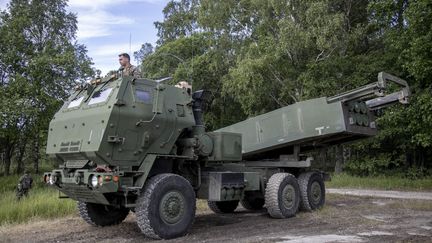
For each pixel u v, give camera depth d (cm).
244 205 1250
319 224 945
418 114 1828
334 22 2347
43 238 827
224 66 3041
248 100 2703
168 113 839
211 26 2958
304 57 2720
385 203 1345
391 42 2184
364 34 2531
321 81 2453
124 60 901
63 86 2823
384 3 2016
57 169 861
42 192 1628
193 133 916
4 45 2894
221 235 830
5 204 1187
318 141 1180
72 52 3014
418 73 1727
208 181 935
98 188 736
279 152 1248
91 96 830
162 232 783
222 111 3394
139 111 792
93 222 938
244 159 1248
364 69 2411
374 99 1131
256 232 861
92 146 753
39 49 3120
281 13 2586
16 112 2497
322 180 1211
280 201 1045
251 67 2466
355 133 1071
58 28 3334
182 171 931
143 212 773
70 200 1239
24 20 2952
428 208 1202
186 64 3130
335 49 2555
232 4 2895
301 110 1102
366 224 934
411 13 1745
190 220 826
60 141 840
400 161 2675
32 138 2869
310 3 2431
